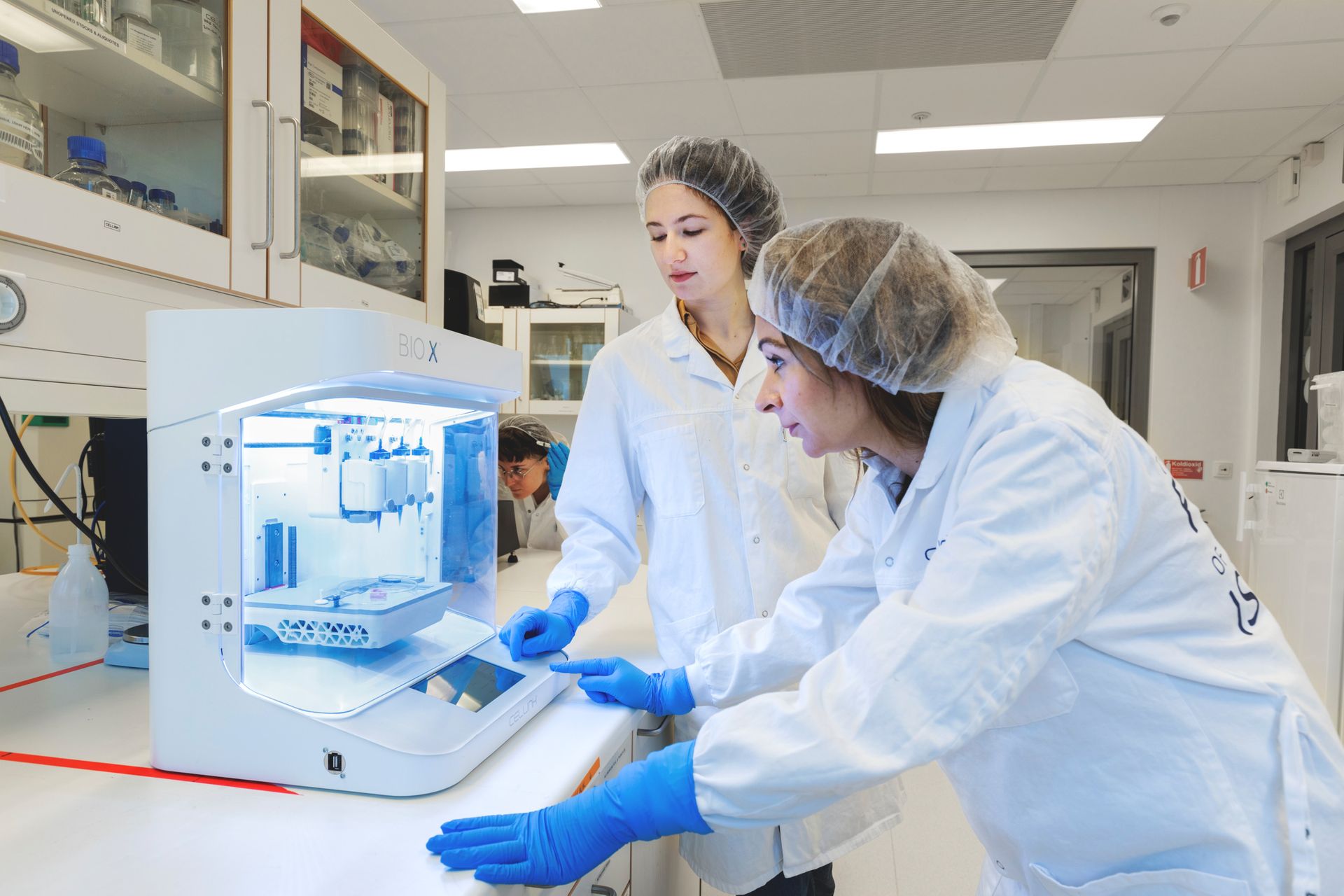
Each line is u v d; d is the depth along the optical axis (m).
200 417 0.64
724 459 1.12
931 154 3.78
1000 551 0.55
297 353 0.61
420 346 0.66
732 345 1.17
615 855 0.88
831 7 2.57
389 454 0.78
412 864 0.54
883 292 0.62
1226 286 4.14
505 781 0.67
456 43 2.82
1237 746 0.61
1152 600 0.63
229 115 1.02
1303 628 2.68
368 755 0.63
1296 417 3.95
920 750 0.53
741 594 1.10
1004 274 4.45
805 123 3.46
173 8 1.01
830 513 1.23
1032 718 0.64
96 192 0.88
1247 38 2.71
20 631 1.14
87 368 0.84
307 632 0.68
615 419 1.17
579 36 2.78
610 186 4.33
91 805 0.61
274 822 0.59
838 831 1.09
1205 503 4.16
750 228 1.13
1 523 1.99
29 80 0.90
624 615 1.36
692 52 2.87
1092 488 0.57
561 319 4.14
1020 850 0.70
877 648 0.56
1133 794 0.62
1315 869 0.58
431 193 1.58
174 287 0.95
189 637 0.66
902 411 0.70
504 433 2.11
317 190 1.31
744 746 0.56
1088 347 4.41
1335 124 3.38
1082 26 2.65
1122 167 3.91
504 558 1.88
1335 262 3.66
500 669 0.84
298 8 1.15
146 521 1.24
